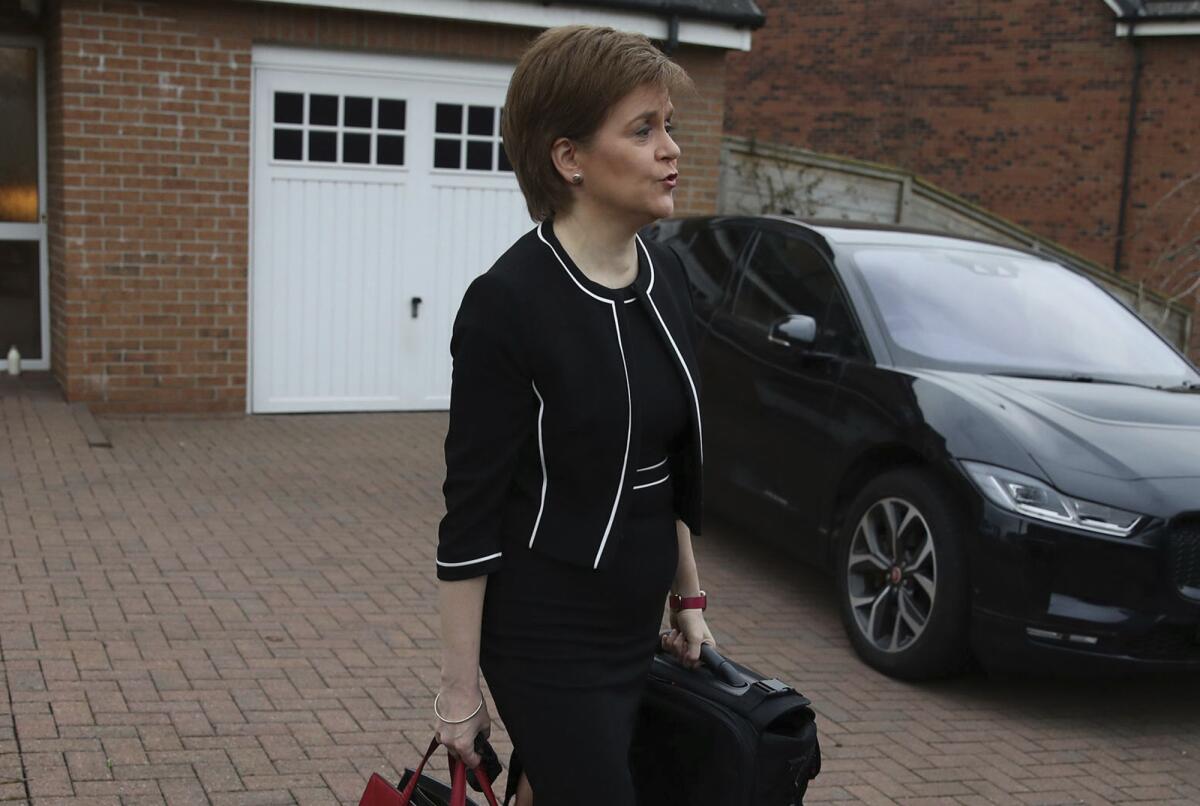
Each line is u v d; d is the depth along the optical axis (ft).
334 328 32.24
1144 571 14.69
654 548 7.05
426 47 31.71
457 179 32.96
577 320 6.68
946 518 15.81
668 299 7.19
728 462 20.81
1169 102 57.06
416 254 32.81
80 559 18.85
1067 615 14.74
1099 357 19.03
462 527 6.72
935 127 63.05
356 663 15.57
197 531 20.90
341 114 31.58
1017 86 60.59
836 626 18.80
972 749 14.69
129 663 14.92
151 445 27.30
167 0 29.12
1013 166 61.05
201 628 16.37
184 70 29.53
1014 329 19.16
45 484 23.15
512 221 33.71
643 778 7.78
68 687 14.05
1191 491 14.96
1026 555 14.89
